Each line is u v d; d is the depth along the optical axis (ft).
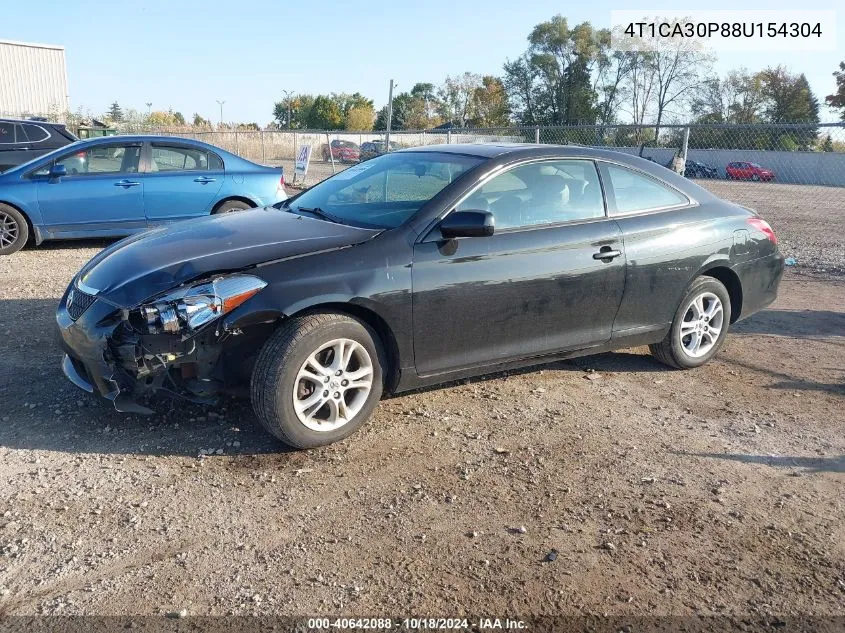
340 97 266.16
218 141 97.25
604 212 16.28
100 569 9.69
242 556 10.09
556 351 15.83
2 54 120.67
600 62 164.76
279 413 12.52
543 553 10.44
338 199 16.24
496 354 14.99
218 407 14.75
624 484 12.51
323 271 12.94
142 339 12.35
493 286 14.43
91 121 101.60
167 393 12.71
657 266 16.72
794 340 21.33
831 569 10.35
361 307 13.34
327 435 13.19
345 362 13.23
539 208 15.37
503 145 16.55
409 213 14.32
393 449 13.43
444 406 15.49
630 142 57.98
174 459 12.72
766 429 15.03
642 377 17.83
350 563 10.04
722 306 18.47
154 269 12.94
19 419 13.99
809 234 43.98
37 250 31.91
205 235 14.43
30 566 9.69
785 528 11.35
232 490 11.79
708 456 13.70
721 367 18.79
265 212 16.57
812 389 17.39
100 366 12.72
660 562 10.36
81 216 30.30
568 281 15.37
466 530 10.93
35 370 16.52
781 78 147.02
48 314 21.21
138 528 10.64
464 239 14.28
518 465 13.02
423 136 86.33
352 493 11.86
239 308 12.33
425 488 12.09
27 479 11.84
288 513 11.20
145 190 30.76
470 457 13.25
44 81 126.41
